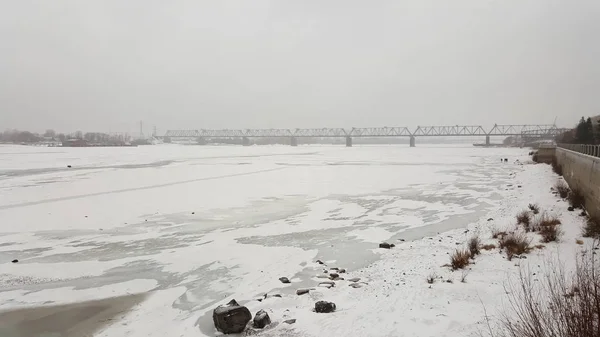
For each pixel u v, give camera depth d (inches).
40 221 858.8
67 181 1568.7
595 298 212.8
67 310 419.2
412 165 2474.2
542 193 1071.0
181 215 928.9
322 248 644.7
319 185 1480.1
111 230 781.9
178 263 575.5
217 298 442.3
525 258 496.1
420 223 824.3
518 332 252.4
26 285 494.0
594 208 670.5
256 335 331.3
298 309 385.4
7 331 374.6
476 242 582.6
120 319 395.2
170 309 416.2
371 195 1227.2
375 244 663.1
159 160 2876.5
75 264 576.1
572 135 3102.9
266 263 568.4
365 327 327.9
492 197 1138.7
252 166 2394.2
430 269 494.6
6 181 1555.1
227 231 772.6
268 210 992.2
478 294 383.6
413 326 321.4
